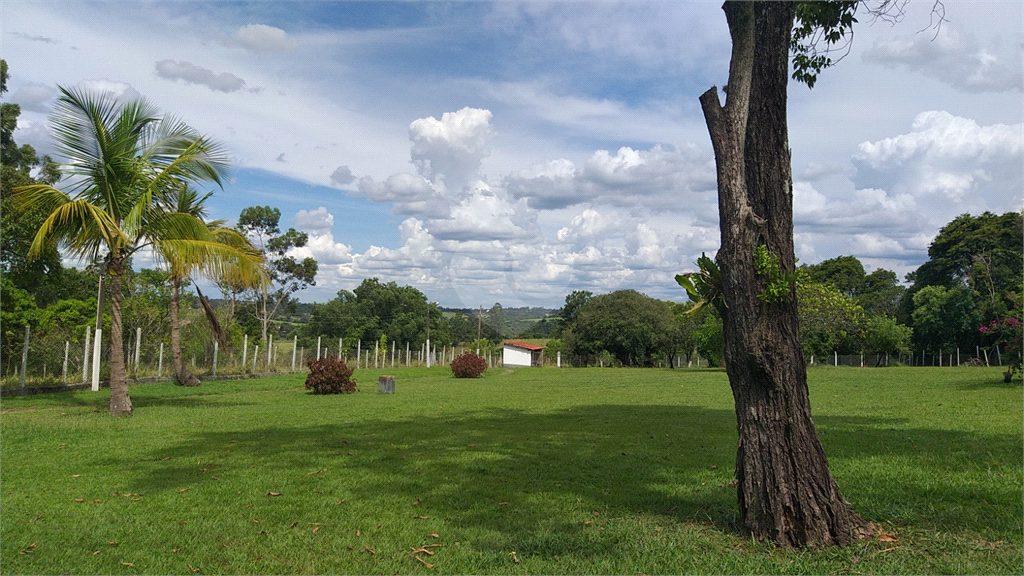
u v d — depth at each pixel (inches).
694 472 291.4
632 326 2121.1
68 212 478.0
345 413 553.3
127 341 953.5
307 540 197.5
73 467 301.9
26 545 192.7
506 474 290.5
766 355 186.4
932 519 204.5
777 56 193.0
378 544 194.2
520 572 170.2
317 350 1315.2
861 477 266.2
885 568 165.0
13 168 741.9
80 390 751.1
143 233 518.3
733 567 169.3
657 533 201.8
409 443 379.9
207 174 538.6
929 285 1990.7
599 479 279.1
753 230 189.0
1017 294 772.0
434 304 2618.1
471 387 960.3
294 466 307.6
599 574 168.2
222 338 886.4
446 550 189.0
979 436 365.4
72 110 475.8
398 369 1556.3
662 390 858.1
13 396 667.4
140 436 401.1
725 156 196.5
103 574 170.9
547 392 832.9
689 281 212.7
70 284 1104.8
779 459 186.7
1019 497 226.4
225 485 266.5
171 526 210.8
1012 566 165.3
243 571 173.0
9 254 732.7
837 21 262.5
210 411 560.4
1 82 777.6
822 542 181.3
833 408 544.7
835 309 1498.5
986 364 1577.3
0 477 280.4
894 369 1418.6
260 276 553.0
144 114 510.9
